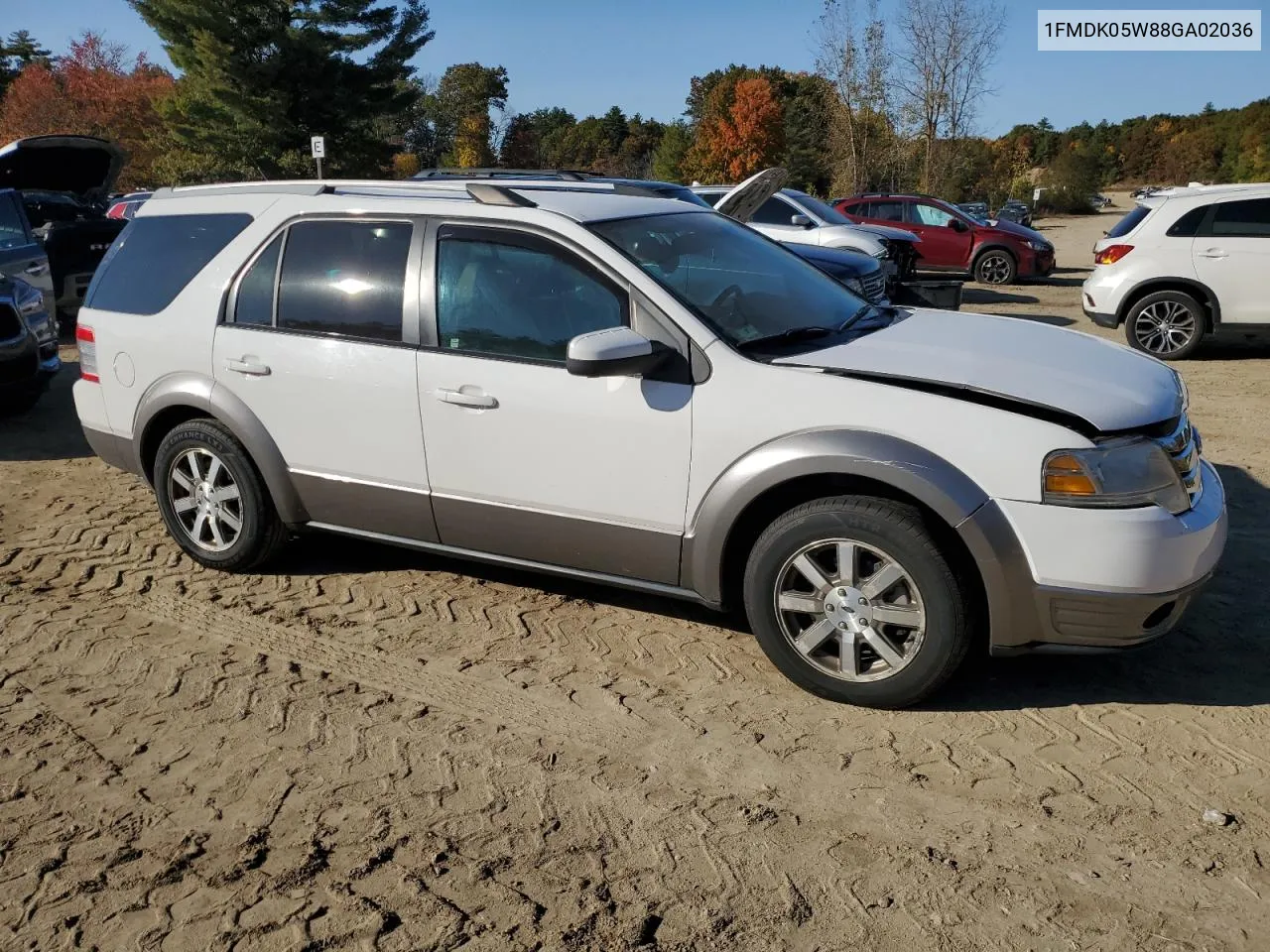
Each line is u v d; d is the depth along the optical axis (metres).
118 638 4.36
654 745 3.50
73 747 3.54
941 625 3.48
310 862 2.93
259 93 37.66
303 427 4.55
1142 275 10.34
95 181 14.51
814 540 3.61
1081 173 66.75
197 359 4.79
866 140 40.31
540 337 4.05
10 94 47.66
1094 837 2.99
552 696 3.83
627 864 2.91
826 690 3.72
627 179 9.18
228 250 4.77
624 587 4.09
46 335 8.26
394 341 4.32
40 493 6.36
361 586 4.86
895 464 3.43
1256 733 3.51
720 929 2.65
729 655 4.13
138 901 2.79
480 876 2.87
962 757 3.40
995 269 18.53
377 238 4.41
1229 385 9.15
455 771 3.37
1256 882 2.79
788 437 3.61
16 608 4.65
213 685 3.95
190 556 5.14
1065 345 4.05
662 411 3.79
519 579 4.91
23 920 2.72
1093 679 3.88
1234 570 4.86
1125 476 3.37
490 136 78.56
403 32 38.59
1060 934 2.62
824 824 3.07
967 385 3.51
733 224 4.85
